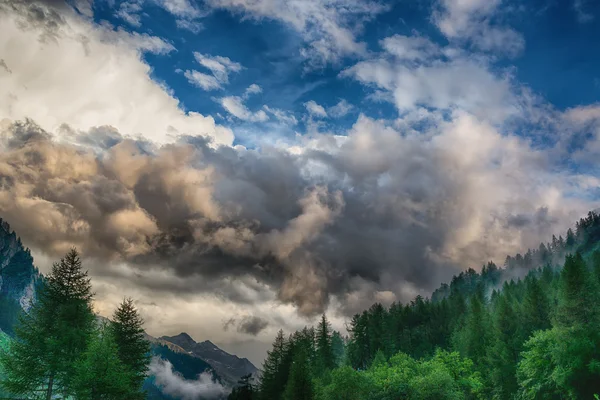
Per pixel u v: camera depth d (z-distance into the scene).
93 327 43.19
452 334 125.06
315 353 109.44
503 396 77.00
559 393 59.59
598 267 88.38
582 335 57.06
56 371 40.19
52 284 43.62
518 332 84.06
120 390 39.25
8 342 40.81
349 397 59.25
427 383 58.31
